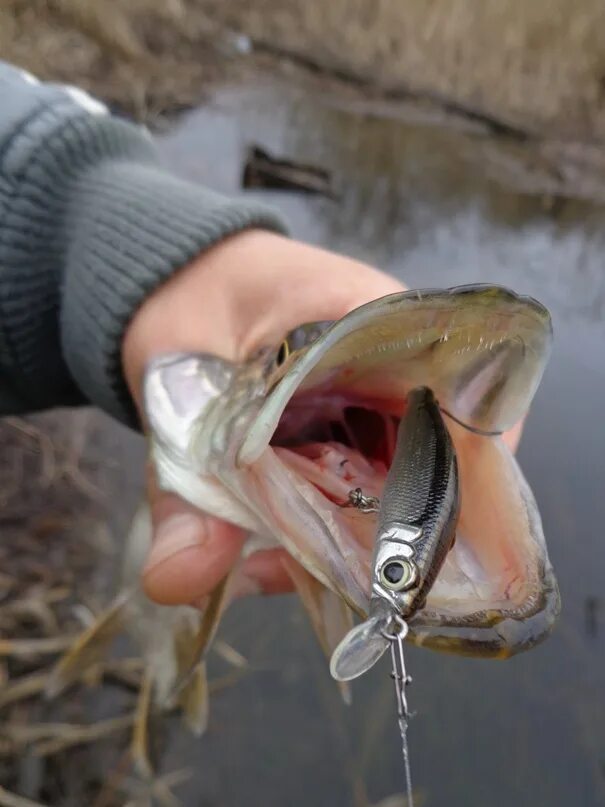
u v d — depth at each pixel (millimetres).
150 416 237
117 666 347
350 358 175
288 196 784
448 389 177
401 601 142
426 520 149
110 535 395
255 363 223
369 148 947
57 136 284
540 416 552
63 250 285
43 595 360
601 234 873
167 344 249
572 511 471
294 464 189
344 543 167
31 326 289
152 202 272
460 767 348
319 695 360
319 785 335
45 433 427
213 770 331
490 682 378
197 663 233
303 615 385
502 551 166
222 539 217
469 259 769
